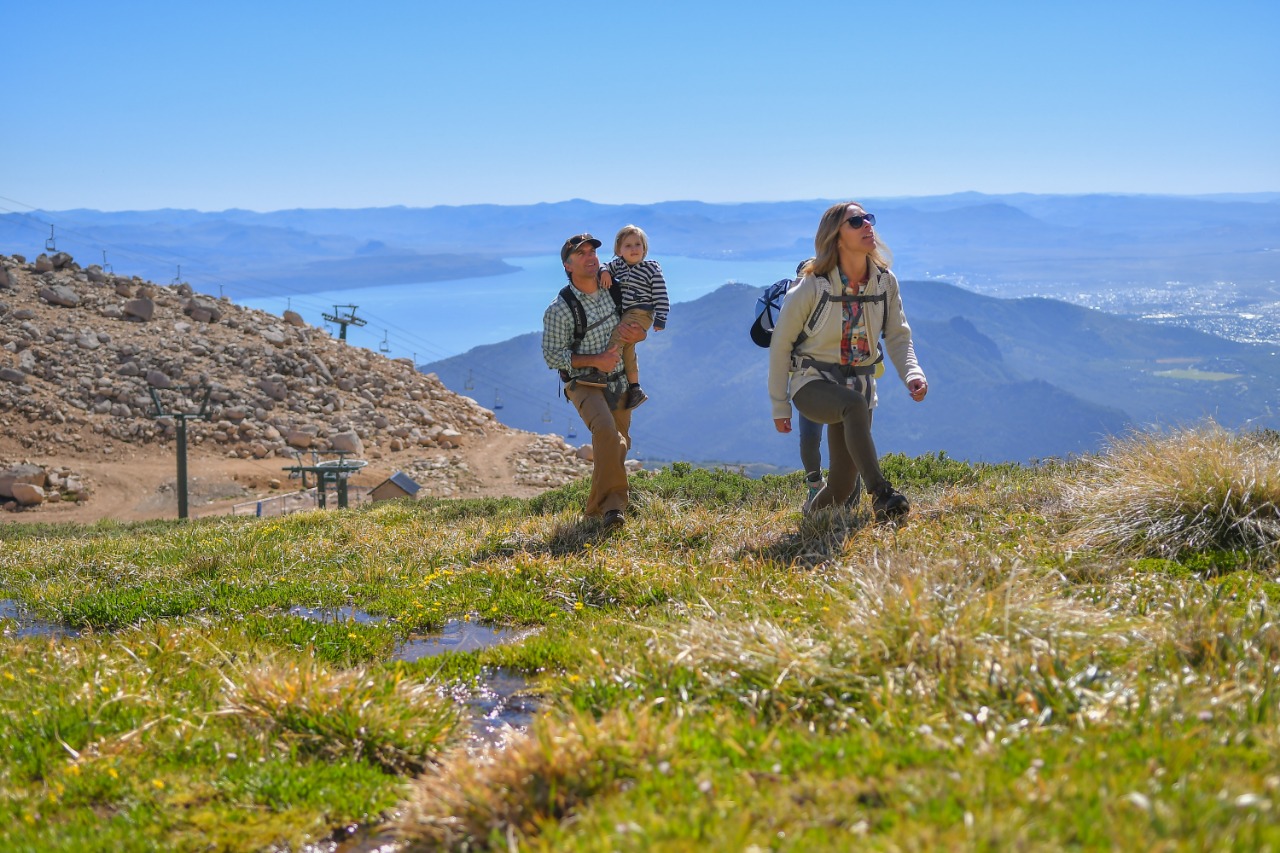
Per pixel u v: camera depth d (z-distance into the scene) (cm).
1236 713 326
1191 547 611
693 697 416
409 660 627
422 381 6719
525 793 325
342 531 1296
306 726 448
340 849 345
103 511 4572
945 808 269
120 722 461
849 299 743
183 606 816
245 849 346
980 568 552
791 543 753
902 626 425
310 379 6153
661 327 949
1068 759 300
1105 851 235
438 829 326
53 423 5231
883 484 742
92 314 6325
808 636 465
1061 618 437
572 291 918
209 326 6531
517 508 1545
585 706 441
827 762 318
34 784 406
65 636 748
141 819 363
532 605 723
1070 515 721
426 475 5256
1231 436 764
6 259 6706
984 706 353
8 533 2688
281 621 723
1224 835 232
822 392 753
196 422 5481
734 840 257
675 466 1484
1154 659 394
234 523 1734
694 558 775
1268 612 431
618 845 269
